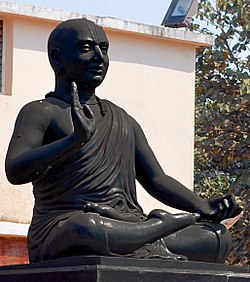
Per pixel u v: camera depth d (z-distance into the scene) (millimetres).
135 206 7312
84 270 6312
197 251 7121
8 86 13727
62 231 6633
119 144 7273
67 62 7262
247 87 16609
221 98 17328
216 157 17500
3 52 13836
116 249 6602
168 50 15078
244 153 17188
